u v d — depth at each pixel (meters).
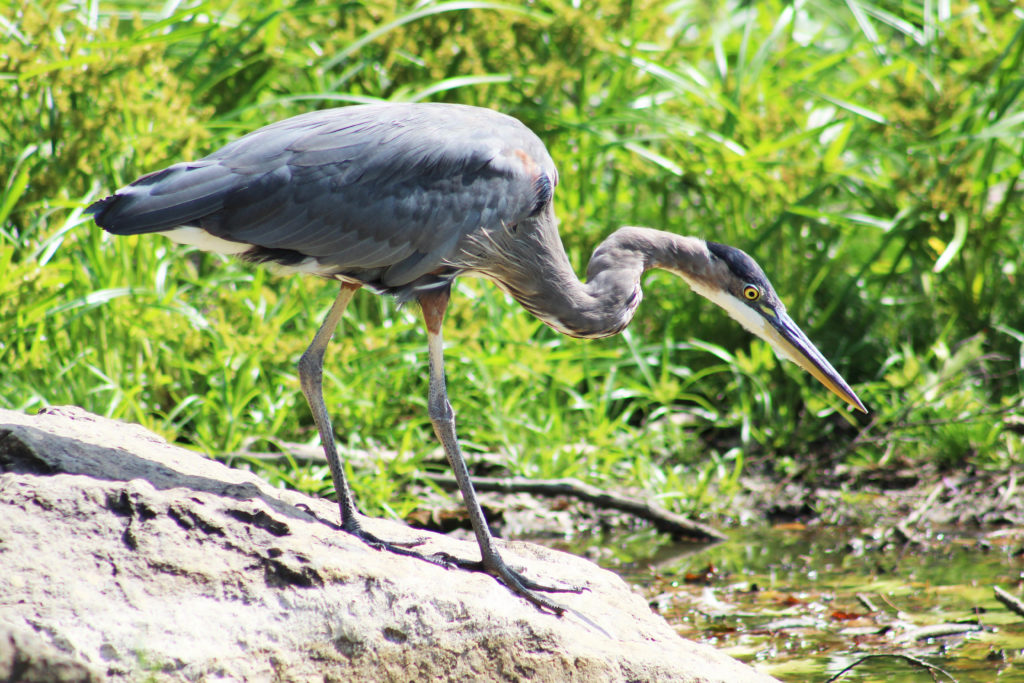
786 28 17.14
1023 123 13.98
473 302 12.70
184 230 6.93
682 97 15.36
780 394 13.39
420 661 6.08
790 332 8.86
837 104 13.90
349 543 6.48
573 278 8.20
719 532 11.09
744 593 9.41
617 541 10.91
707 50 17.33
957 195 13.10
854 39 16.47
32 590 5.59
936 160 13.43
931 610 8.84
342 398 11.27
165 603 5.76
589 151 13.90
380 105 7.50
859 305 13.88
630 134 15.38
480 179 7.41
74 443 6.62
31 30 11.50
